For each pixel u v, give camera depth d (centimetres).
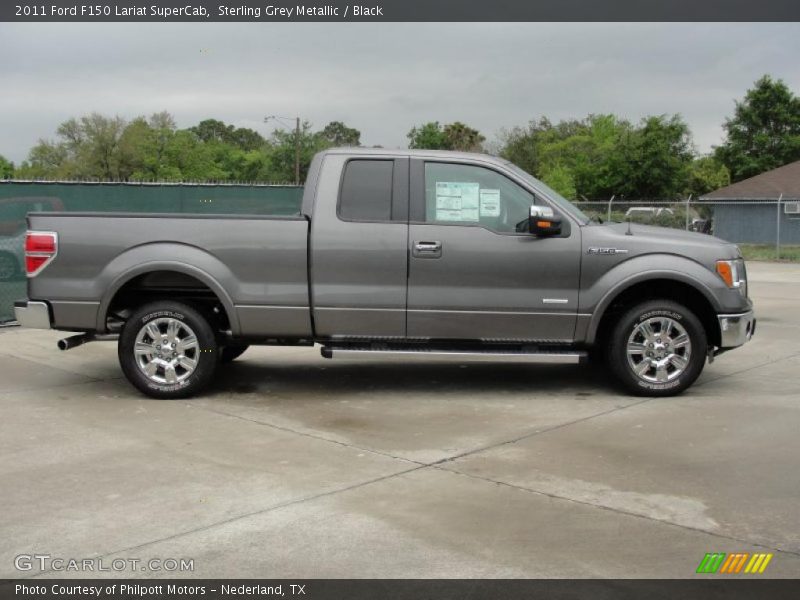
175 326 739
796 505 483
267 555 418
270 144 8275
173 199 1298
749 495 499
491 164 736
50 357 950
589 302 724
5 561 412
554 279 723
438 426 659
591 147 6762
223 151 8688
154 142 7081
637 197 4728
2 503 489
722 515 468
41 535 443
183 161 7131
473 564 406
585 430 643
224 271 726
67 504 488
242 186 1373
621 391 777
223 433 640
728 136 5944
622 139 4862
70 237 728
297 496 500
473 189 735
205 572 399
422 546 427
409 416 692
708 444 604
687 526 452
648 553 418
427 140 7038
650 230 754
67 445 607
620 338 737
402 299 725
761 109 5791
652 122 4703
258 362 926
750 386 795
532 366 904
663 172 4656
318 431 645
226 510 478
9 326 1148
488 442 613
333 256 723
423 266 722
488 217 734
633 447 598
